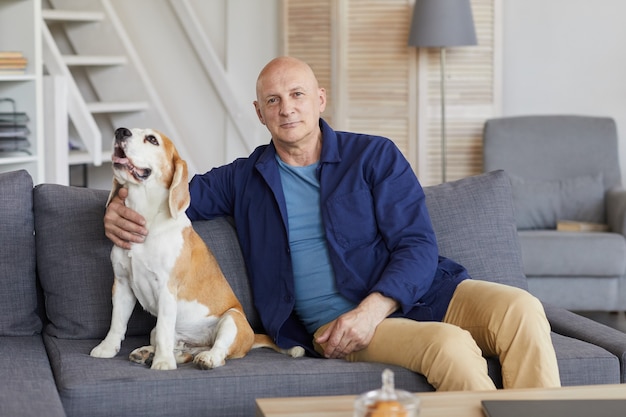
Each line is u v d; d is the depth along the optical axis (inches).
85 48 245.1
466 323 99.8
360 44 223.1
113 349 97.7
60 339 104.8
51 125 194.5
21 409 79.4
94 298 105.2
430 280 102.9
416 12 210.2
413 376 92.9
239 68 245.9
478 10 217.5
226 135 249.0
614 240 177.3
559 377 94.1
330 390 91.6
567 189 195.5
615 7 219.5
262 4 242.5
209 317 99.2
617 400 75.6
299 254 106.1
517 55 225.6
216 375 89.7
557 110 224.7
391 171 106.6
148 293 96.8
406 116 222.2
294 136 105.5
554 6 222.5
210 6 249.6
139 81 240.4
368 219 105.7
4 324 105.8
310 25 226.8
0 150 180.4
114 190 97.4
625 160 221.0
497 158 203.6
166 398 87.9
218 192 110.7
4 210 106.2
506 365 94.0
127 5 255.3
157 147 94.5
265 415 72.1
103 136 251.9
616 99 221.1
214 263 101.8
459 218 115.0
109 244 106.4
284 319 104.0
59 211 107.3
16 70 179.8
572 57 222.7
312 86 107.2
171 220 95.8
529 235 180.1
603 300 179.9
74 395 86.0
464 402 76.2
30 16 182.2
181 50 252.7
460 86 219.6
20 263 106.6
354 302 104.0
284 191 107.7
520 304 94.7
